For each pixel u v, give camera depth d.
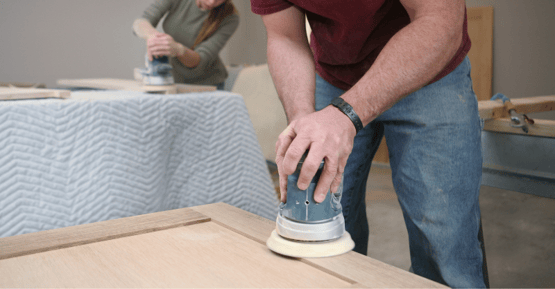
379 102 0.60
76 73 3.65
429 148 0.85
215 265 0.53
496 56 3.00
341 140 0.56
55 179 0.95
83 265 0.54
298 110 0.75
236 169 1.28
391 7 0.82
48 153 0.94
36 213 0.93
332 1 0.77
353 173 1.06
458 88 0.84
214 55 2.06
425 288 0.46
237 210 0.79
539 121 1.21
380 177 3.08
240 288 0.47
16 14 3.29
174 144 1.17
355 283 0.47
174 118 1.15
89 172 1.00
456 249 0.86
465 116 0.84
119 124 1.05
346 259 0.55
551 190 1.17
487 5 2.98
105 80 1.80
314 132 0.54
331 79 0.99
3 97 0.95
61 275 0.51
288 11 0.87
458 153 0.84
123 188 1.05
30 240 0.62
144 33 1.85
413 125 0.87
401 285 0.47
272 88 2.83
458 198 0.85
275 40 0.90
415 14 0.67
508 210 2.28
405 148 0.89
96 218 1.01
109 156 1.03
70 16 3.54
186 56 1.79
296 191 0.57
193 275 0.50
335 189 0.58
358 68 0.92
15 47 3.33
